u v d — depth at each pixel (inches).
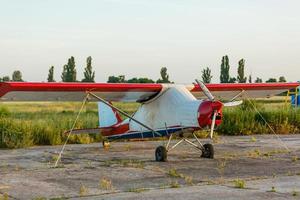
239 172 378.0
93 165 424.2
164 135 473.7
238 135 755.4
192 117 432.8
